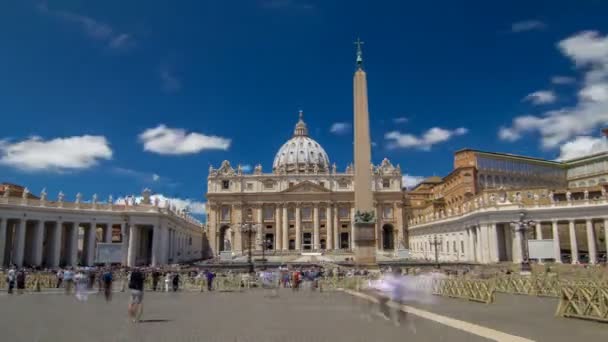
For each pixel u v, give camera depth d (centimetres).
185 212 10331
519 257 6188
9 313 2011
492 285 2461
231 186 13212
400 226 12888
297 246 12850
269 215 13125
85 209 6725
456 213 7950
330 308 2227
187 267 5894
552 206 6194
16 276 3372
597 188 6988
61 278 3494
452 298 2559
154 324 1694
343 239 13062
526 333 1448
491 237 6444
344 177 13250
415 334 1448
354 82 3991
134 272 1795
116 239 8625
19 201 5950
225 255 9606
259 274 4069
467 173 9575
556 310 1995
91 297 2820
